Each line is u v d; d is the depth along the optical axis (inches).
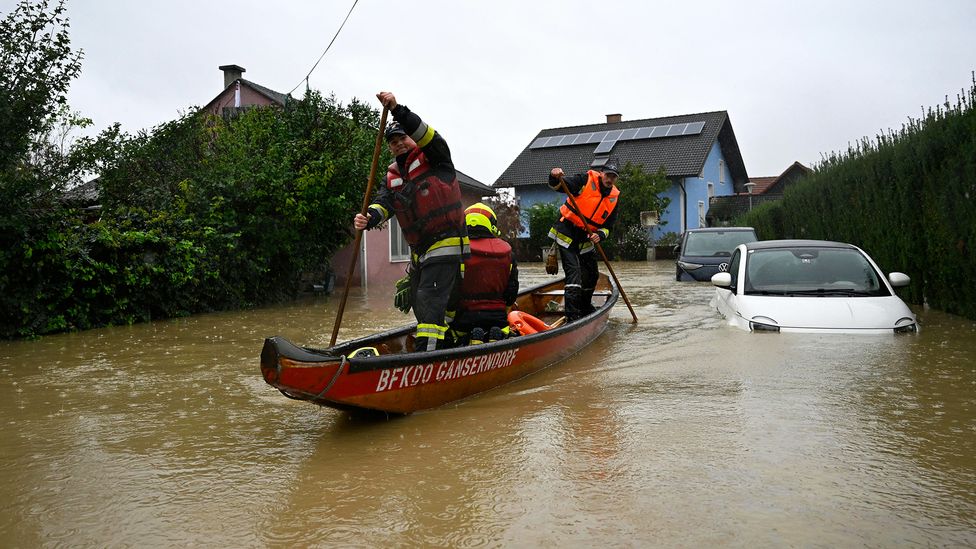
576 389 218.5
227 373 260.8
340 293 630.5
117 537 120.8
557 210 1354.6
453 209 208.1
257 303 524.4
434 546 114.5
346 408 177.0
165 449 168.6
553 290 411.2
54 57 367.2
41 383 247.4
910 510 123.8
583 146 1640.0
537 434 171.5
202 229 478.9
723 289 368.8
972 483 135.4
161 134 506.0
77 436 180.7
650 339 311.4
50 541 119.8
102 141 408.5
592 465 148.9
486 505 129.8
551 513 125.6
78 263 380.5
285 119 580.4
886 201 437.4
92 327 396.8
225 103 917.2
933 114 388.8
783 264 335.6
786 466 145.4
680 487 135.6
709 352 263.7
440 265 207.9
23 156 376.8
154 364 281.4
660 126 1631.4
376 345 221.6
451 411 194.9
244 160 526.0
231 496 137.4
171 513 130.0
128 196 482.0
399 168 211.6
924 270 394.6
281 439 174.6
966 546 110.8
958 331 299.3
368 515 126.9
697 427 173.3
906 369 229.1
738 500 129.0
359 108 601.9
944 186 359.6
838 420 176.2
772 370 231.6
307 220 553.6
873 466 144.6
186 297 454.3
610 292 395.5
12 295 356.2
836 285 320.5
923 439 161.0
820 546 111.4
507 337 247.4
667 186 1393.9
